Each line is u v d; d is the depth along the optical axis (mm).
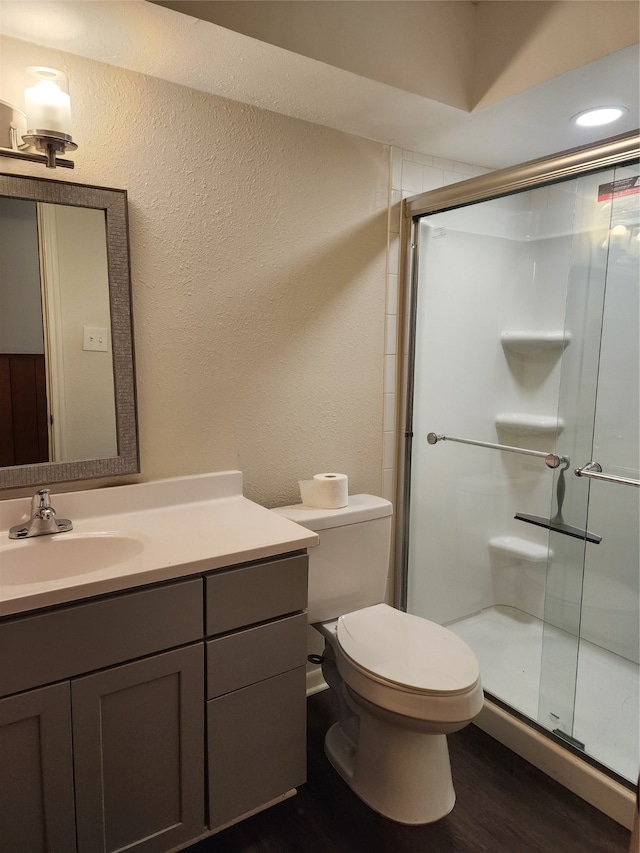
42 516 1457
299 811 1604
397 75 1628
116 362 1609
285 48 1428
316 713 2053
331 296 2033
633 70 1514
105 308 1574
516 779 1726
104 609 1200
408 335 2230
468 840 1508
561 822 1566
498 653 2260
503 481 2504
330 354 2064
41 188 1445
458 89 1760
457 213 2225
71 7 1247
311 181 1928
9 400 1471
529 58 1614
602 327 1970
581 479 1925
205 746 1393
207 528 1543
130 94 1562
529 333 2398
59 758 1195
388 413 2271
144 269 1648
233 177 1764
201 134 1688
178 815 1382
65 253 1503
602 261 1947
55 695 1166
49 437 1537
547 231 2326
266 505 1986
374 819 1577
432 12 1675
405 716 1439
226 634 1389
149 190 1626
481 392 2441
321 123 1908
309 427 2051
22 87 1421
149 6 1246
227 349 1829
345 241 2039
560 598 1880
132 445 1667
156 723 1312
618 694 2006
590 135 2027
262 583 1421
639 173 1781
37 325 1486
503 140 2057
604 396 1989
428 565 2436
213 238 1754
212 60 1490
